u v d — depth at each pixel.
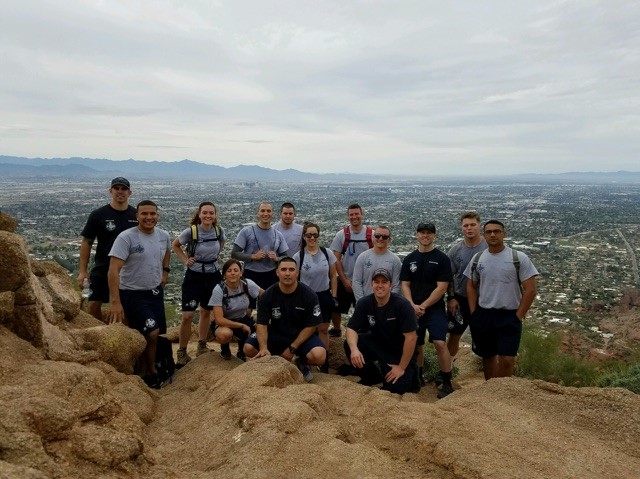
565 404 4.89
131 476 3.42
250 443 3.85
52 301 6.05
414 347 6.40
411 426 4.20
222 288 7.23
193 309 8.03
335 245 8.98
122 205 7.90
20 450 2.99
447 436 4.05
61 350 5.11
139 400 5.08
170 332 10.51
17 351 4.42
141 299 6.78
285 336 6.72
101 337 5.75
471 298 7.14
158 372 6.61
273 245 8.70
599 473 3.79
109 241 7.76
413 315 6.45
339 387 5.54
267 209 8.59
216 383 5.49
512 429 4.39
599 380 8.21
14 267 4.76
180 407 5.34
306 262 8.01
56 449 3.26
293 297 6.59
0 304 4.52
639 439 4.35
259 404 4.51
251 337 6.91
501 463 3.72
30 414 3.27
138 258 6.72
